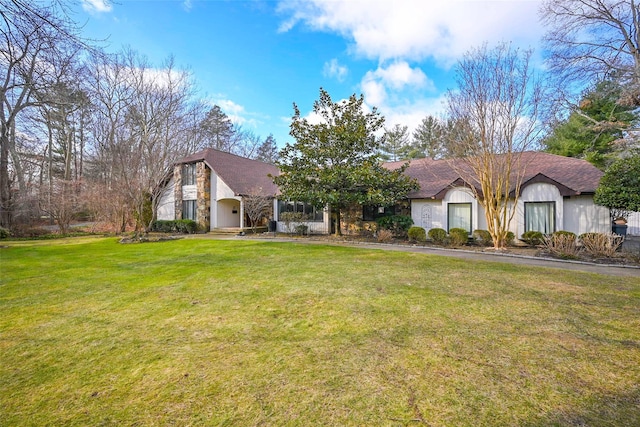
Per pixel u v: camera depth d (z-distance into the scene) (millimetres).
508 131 11430
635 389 2658
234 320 4387
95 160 24141
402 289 5785
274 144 49812
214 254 10625
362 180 14422
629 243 9570
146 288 6223
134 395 2662
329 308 4797
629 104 14219
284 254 10398
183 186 23875
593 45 14984
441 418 2312
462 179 13781
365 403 2496
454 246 12789
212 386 2771
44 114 20875
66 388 2785
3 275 7543
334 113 15703
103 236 19391
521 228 13320
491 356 3244
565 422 2264
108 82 19328
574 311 4555
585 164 14617
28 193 21328
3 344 3695
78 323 4352
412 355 3279
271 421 2309
